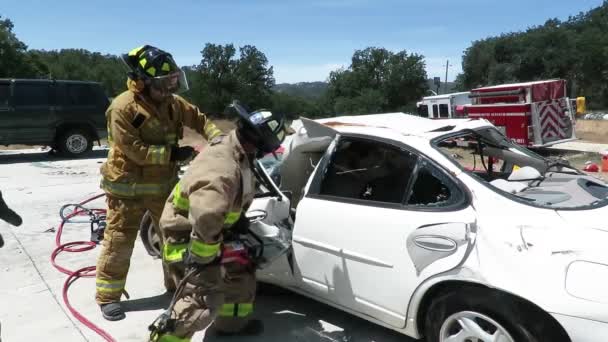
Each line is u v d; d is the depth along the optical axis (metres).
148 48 3.49
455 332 2.77
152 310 3.87
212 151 2.65
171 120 3.69
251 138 2.65
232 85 61.69
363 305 3.10
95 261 4.95
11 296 4.13
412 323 2.90
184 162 3.87
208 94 60.91
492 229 2.64
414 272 2.82
